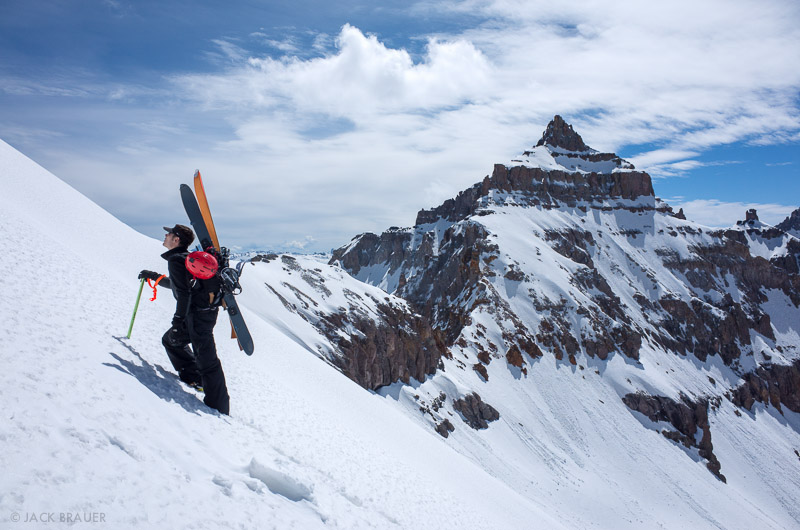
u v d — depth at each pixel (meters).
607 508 98.50
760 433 160.38
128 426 5.36
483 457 98.56
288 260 114.62
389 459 15.00
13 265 8.21
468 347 140.75
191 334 7.86
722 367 191.00
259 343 28.09
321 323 94.69
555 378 141.12
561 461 110.50
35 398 4.69
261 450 7.75
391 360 104.31
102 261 18.16
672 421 138.62
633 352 159.00
